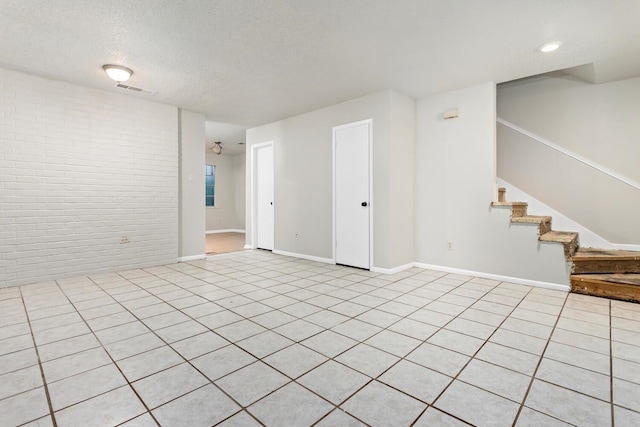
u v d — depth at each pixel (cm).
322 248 481
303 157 506
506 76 357
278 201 554
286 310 268
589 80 384
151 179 445
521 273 351
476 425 131
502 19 244
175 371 173
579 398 148
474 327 231
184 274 400
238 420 134
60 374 170
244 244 691
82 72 347
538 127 427
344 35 269
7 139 339
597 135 388
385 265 401
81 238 387
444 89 397
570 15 238
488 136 375
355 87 390
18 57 311
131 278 379
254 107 471
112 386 159
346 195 445
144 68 336
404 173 418
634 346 200
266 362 182
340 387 158
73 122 380
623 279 295
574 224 391
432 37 272
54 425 131
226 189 983
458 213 398
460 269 397
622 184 366
